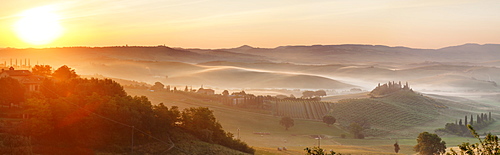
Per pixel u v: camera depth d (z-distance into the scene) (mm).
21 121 113250
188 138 132500
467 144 46656
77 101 122250
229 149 132625
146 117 126875
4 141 99438
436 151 183750
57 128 113250
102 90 146750
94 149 110812
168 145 122875
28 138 105125
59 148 107188
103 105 122312
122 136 118125
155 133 128250
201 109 144875
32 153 98938
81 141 111688
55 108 115188
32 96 137000
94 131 115938
